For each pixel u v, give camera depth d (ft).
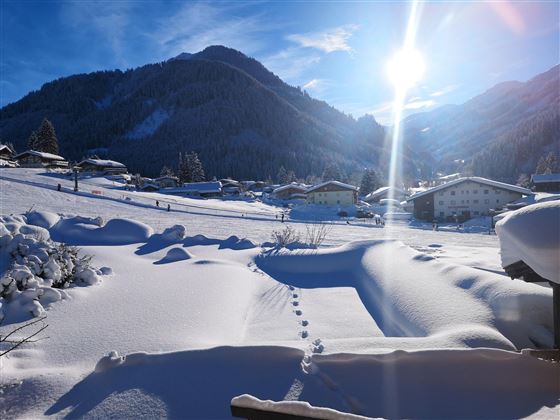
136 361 11.28
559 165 332.39
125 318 16.90
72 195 130.93
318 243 50.31
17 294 17.85
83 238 42.01
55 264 21.02
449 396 9.59
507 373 10.12
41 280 20.07
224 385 10.24
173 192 233.55
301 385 10.09
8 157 264.52
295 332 17.07
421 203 173.99
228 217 122.01
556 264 9.91
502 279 16.94
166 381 10.46
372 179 327.88
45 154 252.01
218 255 35.86
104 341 14.38
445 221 169.48
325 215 180.86
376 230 106.83
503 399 9.43
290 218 150.61
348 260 31.50
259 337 16.37
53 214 47.09
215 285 23.41
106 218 86.63
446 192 171.01
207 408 9.46
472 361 10.46
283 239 44.19
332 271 30.30
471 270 19.83
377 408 9.29
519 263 11.66
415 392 9.75
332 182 225.56
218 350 11.32
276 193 284.00
